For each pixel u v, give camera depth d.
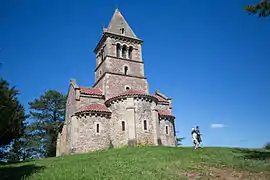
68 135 38.59
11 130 28.67
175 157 20.98
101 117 34.94
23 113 31.53
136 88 40.88
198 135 26.38
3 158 42.50
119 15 46.91
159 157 21.16
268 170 15.41
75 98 37.00
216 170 16.30
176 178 14.57
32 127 51.62
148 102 35.25
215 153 22.67
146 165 18.06
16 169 20.34
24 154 48.91
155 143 33.41
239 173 15.22
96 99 38.25
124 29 45.09
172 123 39.31
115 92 39.00
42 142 50.62
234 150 24.83
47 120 54.25
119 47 42.97
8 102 20.64
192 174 15.53
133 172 16.06
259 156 20.66
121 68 41.25
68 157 26.42
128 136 32.47
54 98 56.59
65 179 14.55
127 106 33.97
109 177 14.88
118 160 20.50
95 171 16.55
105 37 43.16
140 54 44.25
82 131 33.94
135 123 33.06
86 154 27.34
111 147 33.50
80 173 15.99
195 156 21.28
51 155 50.84
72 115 35.31
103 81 40.28
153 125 34.41
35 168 19.75
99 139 33.84
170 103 43.34
